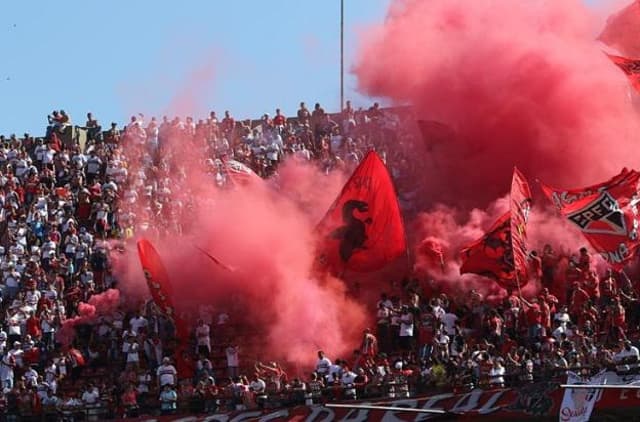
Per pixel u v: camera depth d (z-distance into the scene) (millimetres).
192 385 54094
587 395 44750
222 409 52000
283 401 51312
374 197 56875
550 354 49312
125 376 55250
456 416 46906
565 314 51812
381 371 50469
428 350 52688
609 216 51719
